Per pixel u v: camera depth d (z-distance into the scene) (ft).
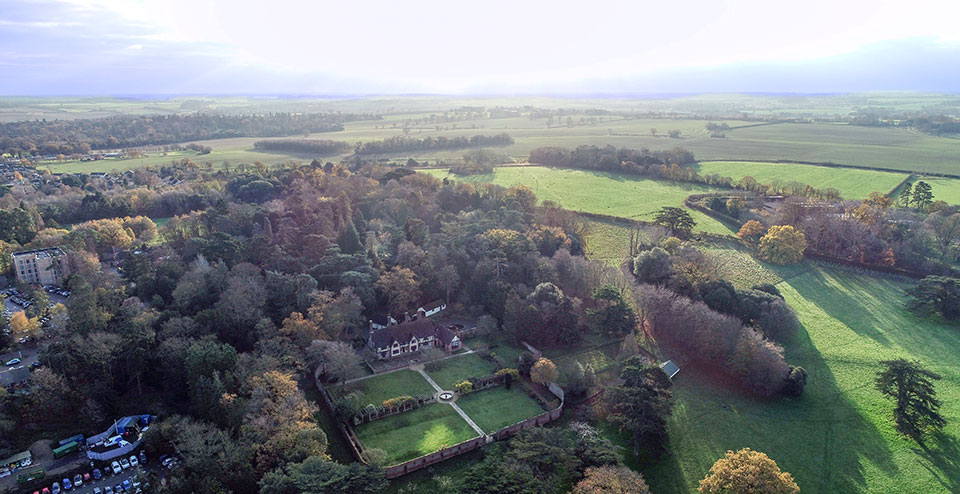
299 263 575.38
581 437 365.20
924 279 581.53
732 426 413.80
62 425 383.45
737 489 298.97
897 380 411.34
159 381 433.48
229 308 474.08
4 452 351.46
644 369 402.72
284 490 301.22
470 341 527.81
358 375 463.01
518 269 586.04
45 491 326.44
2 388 376.68
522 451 334.85
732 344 476.95
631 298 568.82
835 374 476.13
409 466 355.97
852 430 407.85
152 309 487.20
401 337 498.69
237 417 361.92
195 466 327.47
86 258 592.19
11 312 510.58
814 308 585.22
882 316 566.36
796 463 375.45
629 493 298.76
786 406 438.40
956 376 465.47
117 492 330.13
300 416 363.56
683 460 378.53
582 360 497.46
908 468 368.48
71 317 456.86
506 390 451.94
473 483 315.17
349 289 507.30
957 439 391.86
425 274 578.25
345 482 302.25
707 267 611.88
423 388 448.65
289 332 465.88
